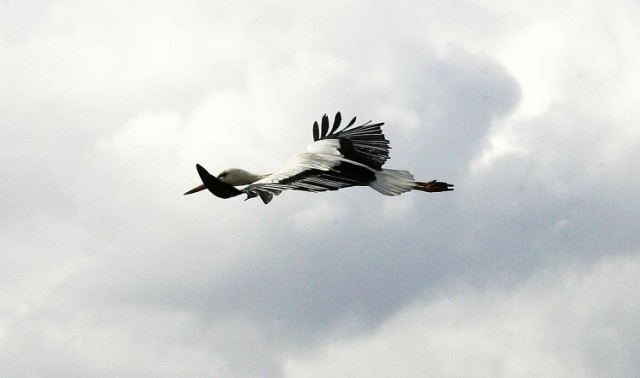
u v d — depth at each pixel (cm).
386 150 1620
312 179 1469
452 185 1584
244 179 1653
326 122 1678
